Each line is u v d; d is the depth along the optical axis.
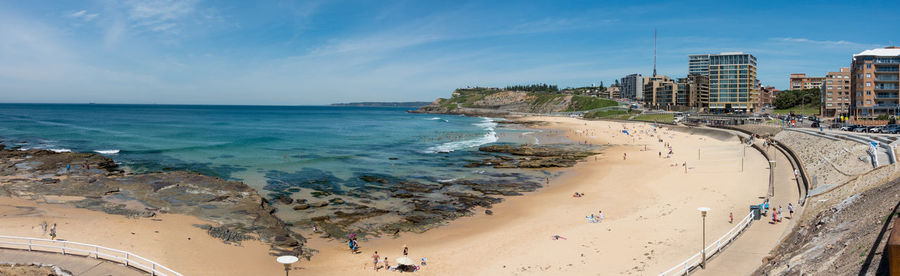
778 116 134.38
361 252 31.58
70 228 31.25
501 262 29.39
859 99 105.12
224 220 36.34
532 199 45.94
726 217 35.94
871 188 29.45
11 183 46.25
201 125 144.25
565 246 31.75
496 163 66.88
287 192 48.00
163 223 34.34
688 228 33.75
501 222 38.38
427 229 36.72
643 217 37.91
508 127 155.00
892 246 12.64
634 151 81.56
